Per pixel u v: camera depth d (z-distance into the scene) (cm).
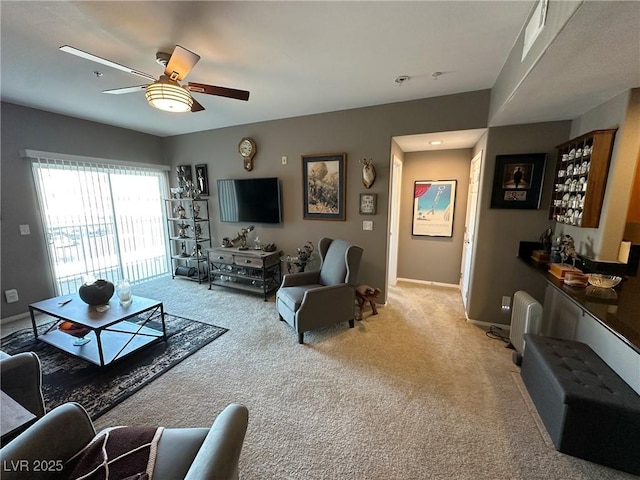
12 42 192
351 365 236
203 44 198
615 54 133
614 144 190
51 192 353
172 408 187
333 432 168
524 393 200
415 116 311
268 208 408
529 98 201
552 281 197
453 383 212
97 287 252
